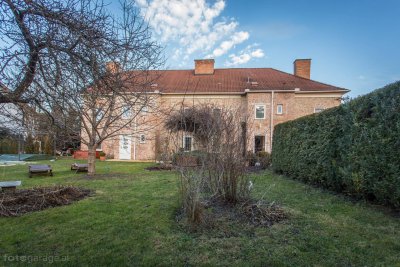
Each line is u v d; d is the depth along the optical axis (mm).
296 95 18391
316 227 3549
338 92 17922
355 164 5094
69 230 3363
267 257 2672
